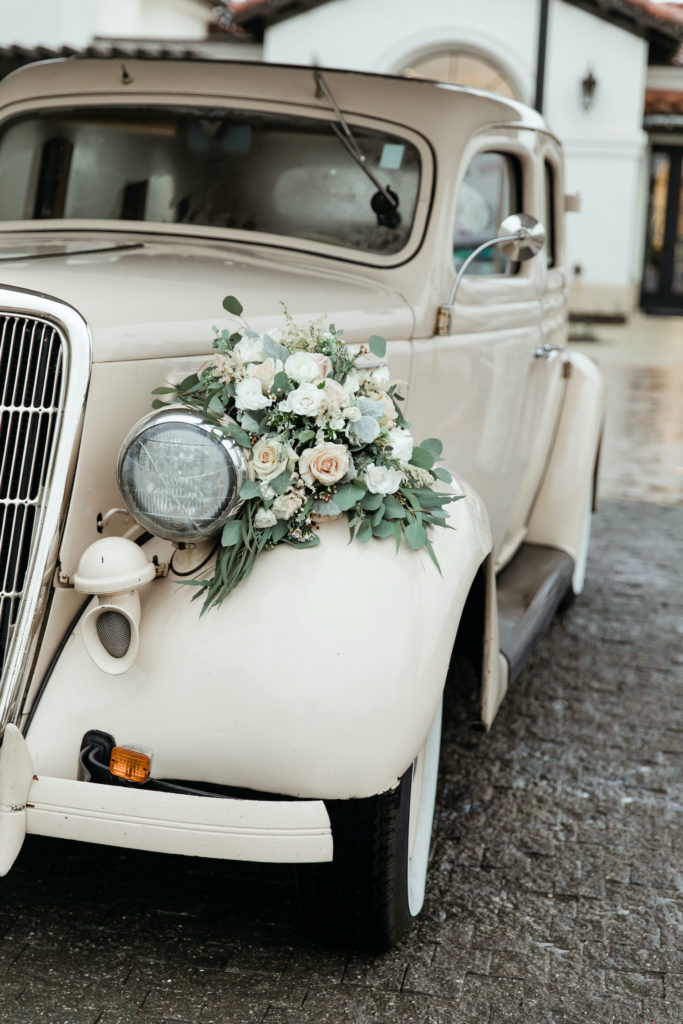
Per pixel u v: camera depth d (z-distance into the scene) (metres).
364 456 2.26
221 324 2.52
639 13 17.59
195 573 2.19
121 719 2.10
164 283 2.54
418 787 2.51
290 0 17.42
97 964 2.40
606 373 13.08
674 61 20.59
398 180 3.31
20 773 2.05
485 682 2.85
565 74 18.17
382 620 2.10
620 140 18.25
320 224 3.35
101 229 3.42
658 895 2.78
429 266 3.21
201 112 3.49
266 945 2.50
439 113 3.38
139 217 3.52
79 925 2.54
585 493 4.62
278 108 3.45
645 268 21.56
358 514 2.21
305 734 2.03
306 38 17.89
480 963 2.47
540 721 3.85
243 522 2.15
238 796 2.13
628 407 10.91
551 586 4.00
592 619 4.98
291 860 2.04
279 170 3.42
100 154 3.58
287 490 2.17
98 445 2.23
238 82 3.49
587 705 4.01
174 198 3.48
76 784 2.05
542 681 4.22
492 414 3.68
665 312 21.61
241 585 2.14
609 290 18.91
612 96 18.14
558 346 4.52
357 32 17.80
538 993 2.38
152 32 20.27
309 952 2.48
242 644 2.07
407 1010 2.30
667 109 20.31
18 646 2.15
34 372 2.17
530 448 4.22
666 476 8.11
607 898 2.76
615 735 3.76
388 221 3.29
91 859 2.83
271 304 2.66
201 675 2.07
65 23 15.51
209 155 3.47
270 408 2.23
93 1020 2.21
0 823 2.06
